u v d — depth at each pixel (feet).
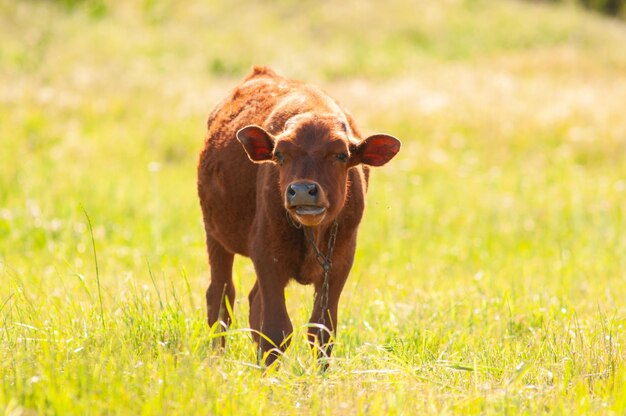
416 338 69.46
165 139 187.52
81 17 310.04
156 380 52.26
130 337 62.34
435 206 147.54
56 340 58.59
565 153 185.47
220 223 70.49
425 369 59.62
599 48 349.82
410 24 356.18
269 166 62.64
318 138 59.16
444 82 250.57
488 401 52.13
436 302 81.92
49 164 155.43
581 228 134.82
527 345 66.95
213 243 73.41
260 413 49.26
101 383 51.01
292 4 371.35
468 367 57.93
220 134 71.15
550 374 57.62
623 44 367.25
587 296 90.27
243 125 69.26
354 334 69.62
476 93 232.53
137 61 262.67
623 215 141.38
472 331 74.49
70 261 104.88
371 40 337.52
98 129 193.06
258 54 298.15
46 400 49.08
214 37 313.94
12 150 169.89
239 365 56.29
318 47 321.32
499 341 69.92
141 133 191.31
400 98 225.35
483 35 352.69
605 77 267.59
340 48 317.63
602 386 55.98
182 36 309.22
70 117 199.11
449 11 377.50
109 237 119.75
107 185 146.82
